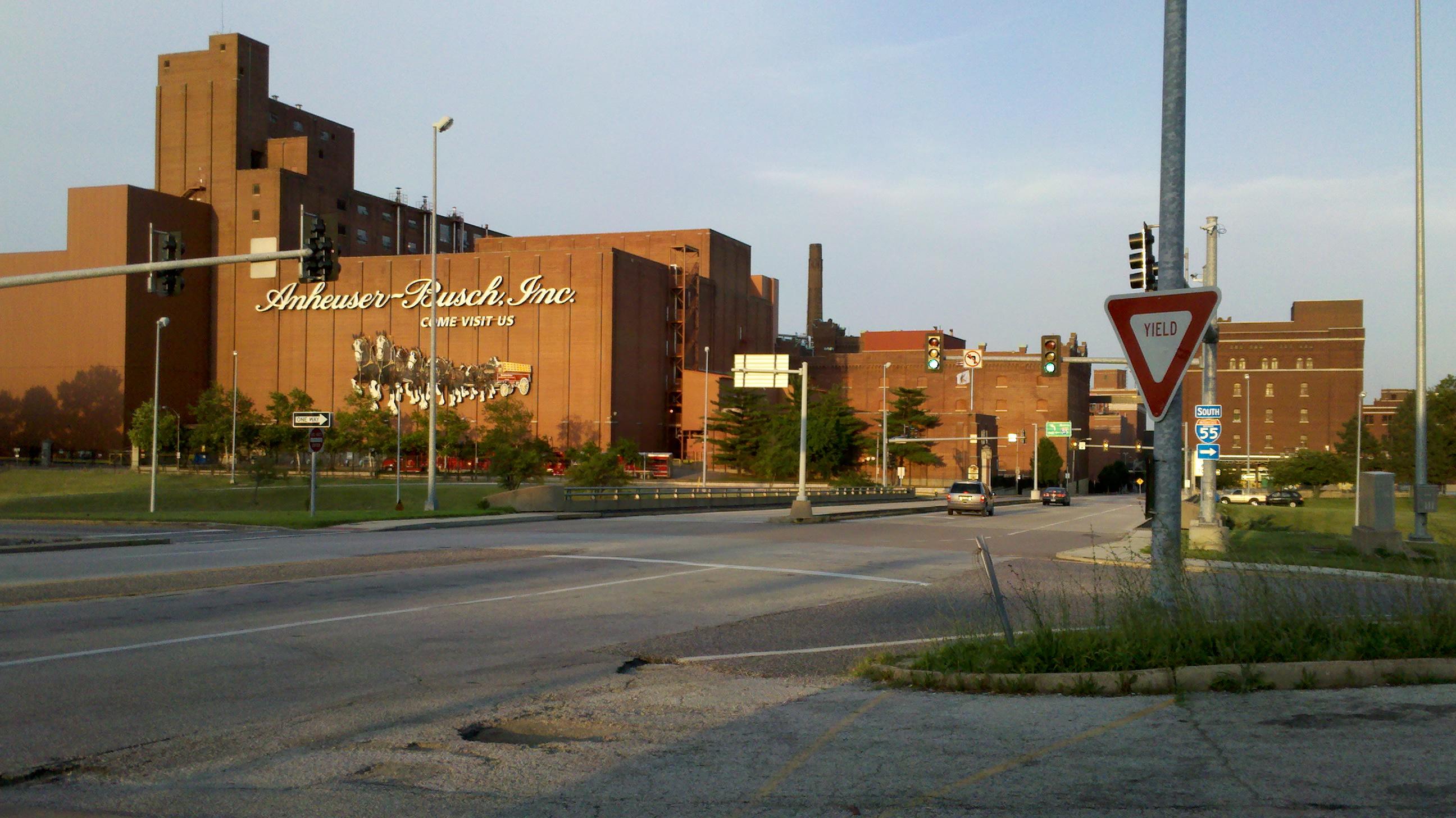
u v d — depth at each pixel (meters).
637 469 101.62
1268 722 7.36
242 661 10.59
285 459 107.56
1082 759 6.68
